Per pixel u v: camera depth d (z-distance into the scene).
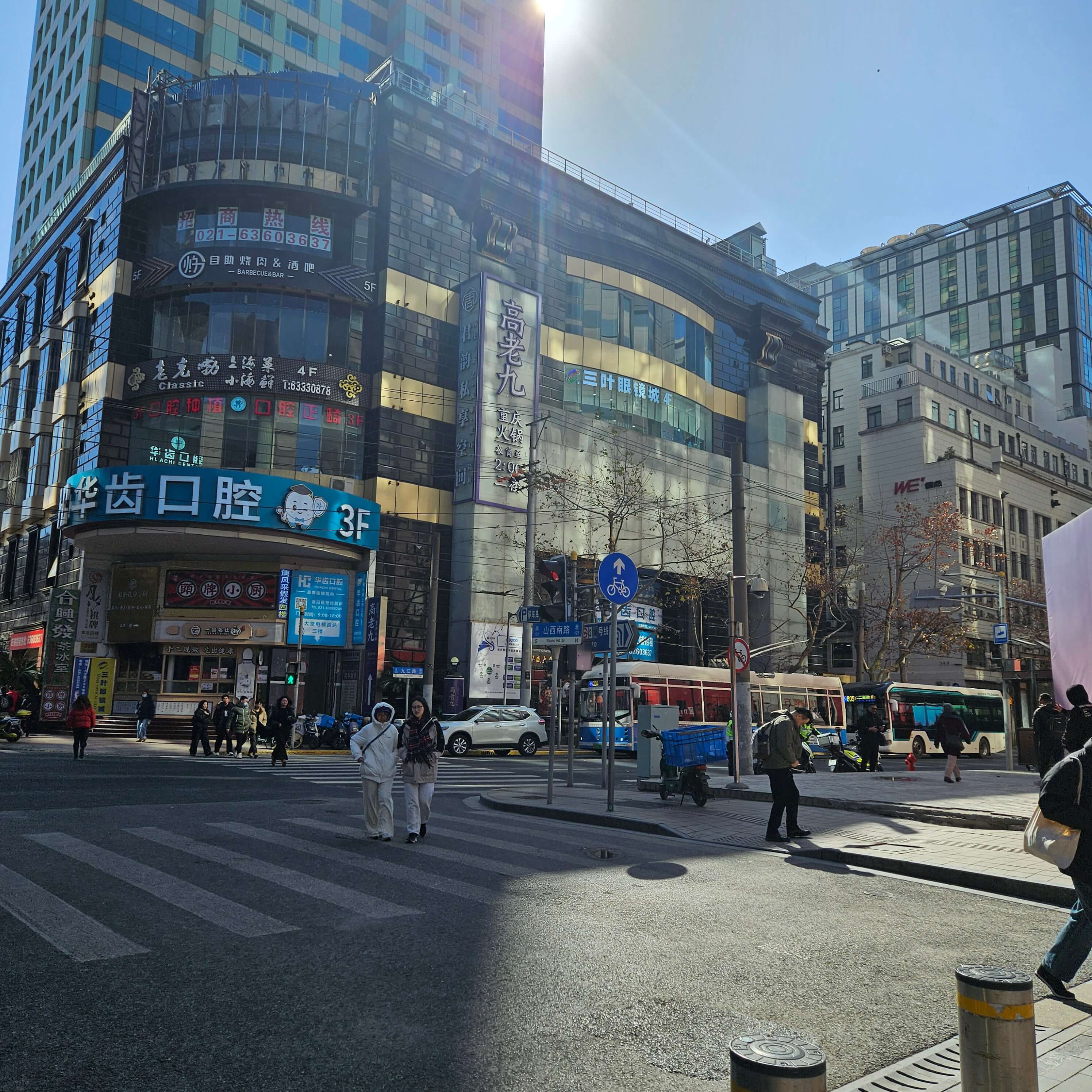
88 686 31.86
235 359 33.56
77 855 7.68
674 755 13.60
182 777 15.86
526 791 15.04
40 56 56.94
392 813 9.33
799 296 55.91
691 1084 3.43
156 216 34.97
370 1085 3.34
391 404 36.09
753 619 48.25
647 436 44.34
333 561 33.97
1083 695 9.33
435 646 35.25
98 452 32.78
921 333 101.06
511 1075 3.47
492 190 40.59
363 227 37.06
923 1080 3.50
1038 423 79.94
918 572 55.88
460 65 60.91
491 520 36.94
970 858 8.16
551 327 42.38
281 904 6.07
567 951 5.13
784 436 51.69
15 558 39.28
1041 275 93.50
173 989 4.34
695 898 6.70
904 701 36.50
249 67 51.50
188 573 32.50
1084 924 4.38
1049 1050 3.74
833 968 4.98
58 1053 3.56
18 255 55.66
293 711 20.22
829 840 9.48
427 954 4.99
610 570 12.16
